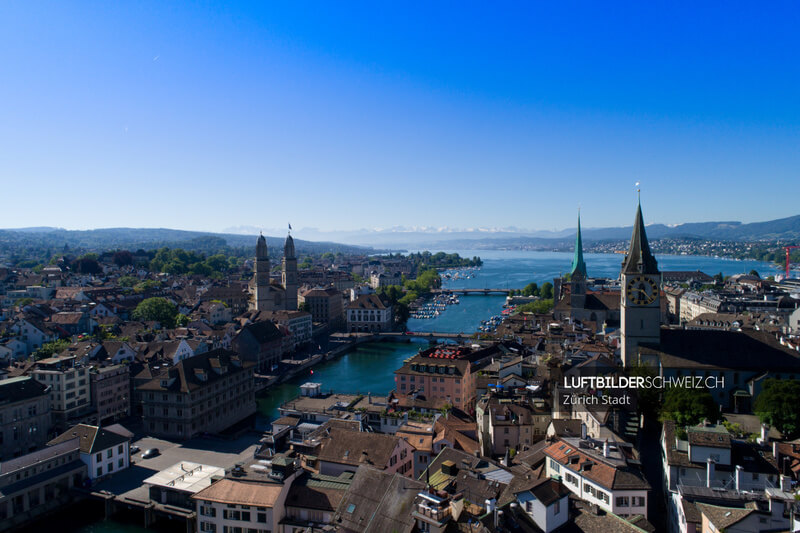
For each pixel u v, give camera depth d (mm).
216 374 170875
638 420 122938
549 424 115750
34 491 118000
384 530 68250
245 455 144250
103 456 130500
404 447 105562
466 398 172875
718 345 146875
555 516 67438
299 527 85562
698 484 86750
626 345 153500
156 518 118562
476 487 76750
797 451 88125
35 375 162750
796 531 61719
